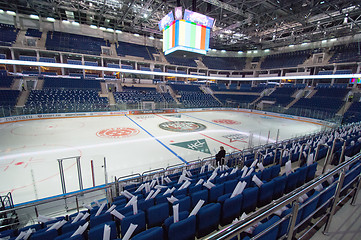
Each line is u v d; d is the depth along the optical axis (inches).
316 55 1306.6
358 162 160.9
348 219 113.6
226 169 263.3
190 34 446.9
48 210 224.8
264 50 1626.5
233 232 61.2
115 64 1328.7
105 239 94.9
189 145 498.9
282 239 84.0
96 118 860.6
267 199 165.8
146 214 138.3
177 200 145.3
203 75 1676.9
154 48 1583.4
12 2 997.2
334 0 618.5
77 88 1077.8
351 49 1144.2
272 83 1539.1
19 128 631.2
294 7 758.5
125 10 930.1
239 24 812.0
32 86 997.2
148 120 852.0
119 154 423.8
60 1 867.4
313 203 113.0
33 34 1121.4
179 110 1174.3
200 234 125.6
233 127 747.4
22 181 293.6
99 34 1357.0
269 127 764.6
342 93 1066.7
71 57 1249.4
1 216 188.4
